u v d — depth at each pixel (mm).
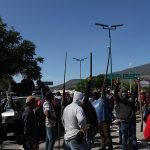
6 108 19797
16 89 24000
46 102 12000
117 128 20016
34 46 74250
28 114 11195
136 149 12352
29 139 11188
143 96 19891
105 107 13203
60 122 13633
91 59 9797
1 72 71438
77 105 8297
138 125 22625
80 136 8109
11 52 71500
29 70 73688
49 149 11961
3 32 70562
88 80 9914
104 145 13234
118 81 12289
